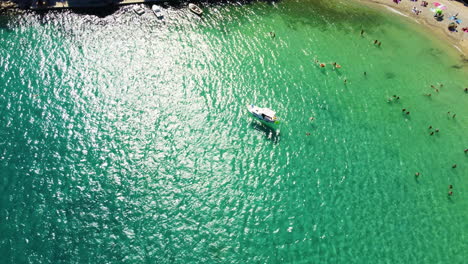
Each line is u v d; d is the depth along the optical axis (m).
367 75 54.12
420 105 50.72
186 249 36.97
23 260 35.62
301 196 41.53
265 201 40.91
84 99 48.72
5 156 42.84
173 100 49.47
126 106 48.41
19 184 40.75
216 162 43.84
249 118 48.25
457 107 50.69
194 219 39.09
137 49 55.41
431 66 55.59
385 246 38.09
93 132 45.69
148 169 42.88
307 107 49.84
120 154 43.97
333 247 37.81
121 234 37.75
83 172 42.22
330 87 52.34
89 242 37.03
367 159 45.06
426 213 40.72
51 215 38.66
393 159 45.16
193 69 53.47
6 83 49.72
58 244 36.78
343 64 55.53
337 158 45.00
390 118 49.19
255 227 38.84
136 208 39.69
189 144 45.28
